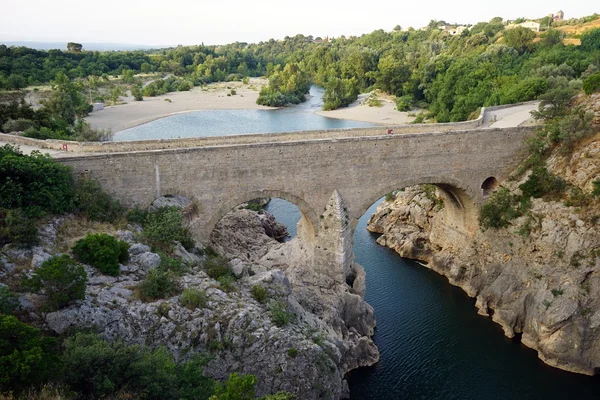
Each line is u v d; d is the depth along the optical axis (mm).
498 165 45500
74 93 114250
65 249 28250
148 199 35750
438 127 48719
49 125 65625
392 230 58250
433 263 52188
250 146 37188
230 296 29906
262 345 27562
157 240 33156
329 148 39438
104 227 31984
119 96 153125
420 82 126375
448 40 170250
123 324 25125
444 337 40594
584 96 48500
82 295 24047
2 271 24688
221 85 193875
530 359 37906
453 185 44562
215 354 26625
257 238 53000
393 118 118375
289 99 149750
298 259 44469
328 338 32344
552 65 77188
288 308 32281
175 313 26781
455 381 35531
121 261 29156
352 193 41406
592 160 40688
